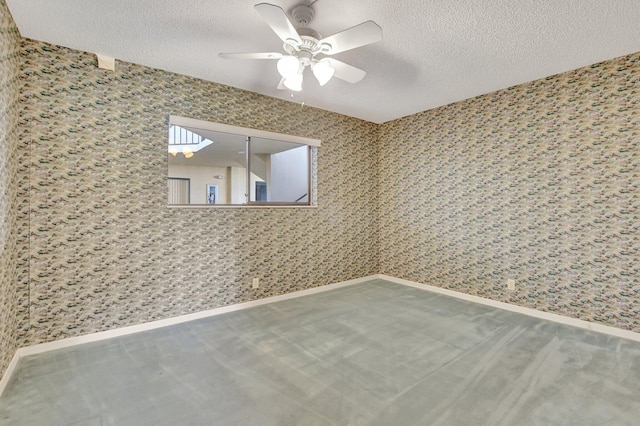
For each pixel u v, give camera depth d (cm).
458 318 321
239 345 258
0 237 196
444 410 175
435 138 418
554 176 314
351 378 208
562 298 310
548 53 267
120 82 281
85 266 267
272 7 163
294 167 420
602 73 284
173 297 311
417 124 440
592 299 292
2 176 200
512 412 174
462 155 389
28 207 243
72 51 260
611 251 282
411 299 386
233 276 350
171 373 215
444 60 279
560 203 311
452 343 262
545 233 321
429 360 233
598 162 287
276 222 383
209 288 333
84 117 265
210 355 241
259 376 211
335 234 442
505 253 352
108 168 277
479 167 373
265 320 316
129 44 253
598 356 238
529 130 331
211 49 261
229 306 346
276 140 386
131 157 287
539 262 326
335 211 442
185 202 325
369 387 198
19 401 184
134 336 278
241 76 316
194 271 323
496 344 260
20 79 238
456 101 391
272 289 380
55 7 204
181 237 316
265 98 369
